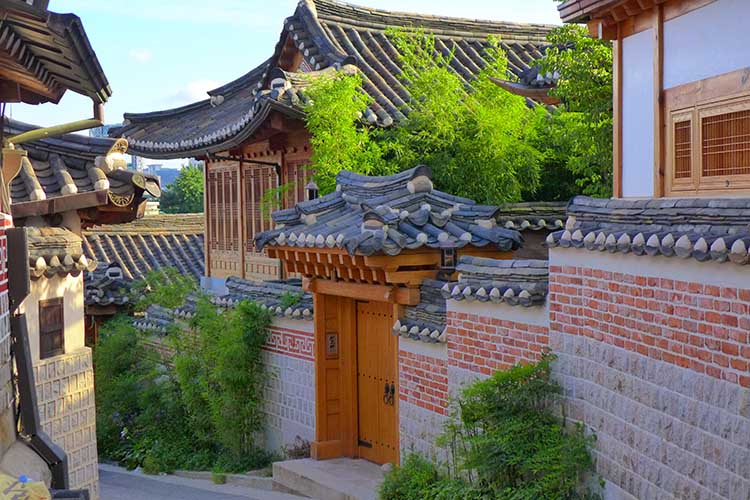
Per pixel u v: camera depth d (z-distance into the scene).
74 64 6.85
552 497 8.78
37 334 11.36
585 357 8.77
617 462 8.21
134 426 18.02
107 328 19.59
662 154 8.61
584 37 12.14
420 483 11.09
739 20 7.53
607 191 13.03
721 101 7.79
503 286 10.04
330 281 13.55
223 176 21.67
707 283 6.85
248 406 15.32
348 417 14.15
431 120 15.53
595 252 8.52
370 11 20.84
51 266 11.27
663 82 8.59
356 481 12.76
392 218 11.84
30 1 6.25
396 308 12.27
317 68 18.36
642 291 7.74
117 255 25.69
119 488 14.57
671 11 8.45
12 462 7.11
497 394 9.32
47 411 11.44
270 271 19.77
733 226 6.73
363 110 16.09
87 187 11.47
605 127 12.41
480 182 15.48
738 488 6.51
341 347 14.18
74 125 8.53
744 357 6.45
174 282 19.00
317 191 15.94
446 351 11.34
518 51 22.02
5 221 7.74
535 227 14.65
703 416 6.92
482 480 9.85
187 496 13.73
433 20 21.47
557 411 9.25
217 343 15.50
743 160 7.55
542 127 16.39
